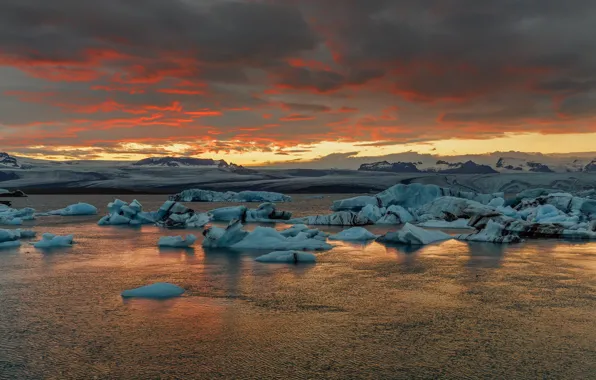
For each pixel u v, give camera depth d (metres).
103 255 18.83
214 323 9.44
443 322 9.52
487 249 20.48
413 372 7.14
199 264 16.48
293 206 77.25
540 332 8.91
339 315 10.00
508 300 11.25
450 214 35.06
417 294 11.86
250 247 20.92
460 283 13.21
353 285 12.91
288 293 11.95
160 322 9.51
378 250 20.19
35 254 19.17
